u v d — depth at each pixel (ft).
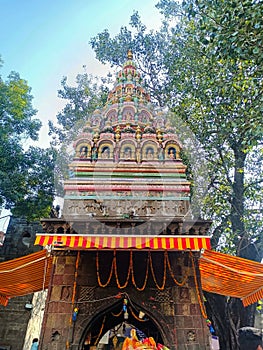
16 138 52.70
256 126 28.43
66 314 23.91
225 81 36.91
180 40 48.26
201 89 40.34
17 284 30.86
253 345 24.68
